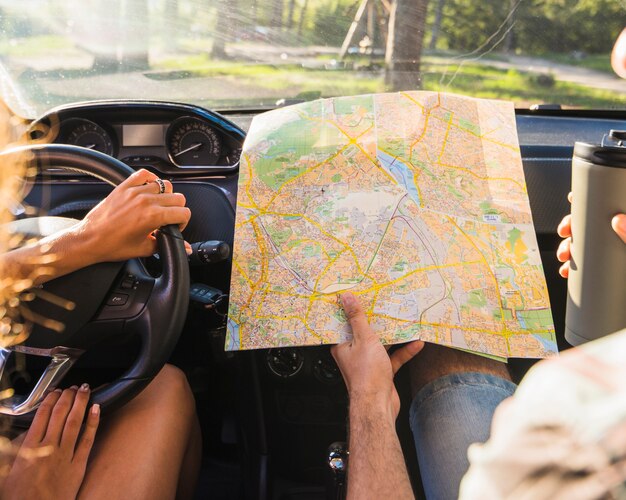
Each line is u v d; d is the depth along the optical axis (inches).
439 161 52.5
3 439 40.3
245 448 65.7
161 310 44.1
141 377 43.6
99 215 42.9
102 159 47.5
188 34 111.5
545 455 22.5
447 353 51.8
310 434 62.7
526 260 48.9
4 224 43.3
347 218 49.8
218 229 66.4
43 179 70.8
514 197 51.4
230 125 72.6
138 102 72.7
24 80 102.0
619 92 95.1
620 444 21.1
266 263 48.6
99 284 43.9
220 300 56.8
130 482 43.4
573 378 23.1
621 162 42.7
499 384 49.7
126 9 118.3
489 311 46.8
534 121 80.4
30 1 122.3
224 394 68.9
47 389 43.9
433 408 48.5
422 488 55.8
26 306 43.1
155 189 44.1
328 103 56.5
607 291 45.9
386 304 46.3
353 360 44.4
